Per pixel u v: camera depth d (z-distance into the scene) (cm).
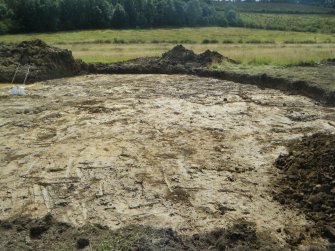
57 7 5156
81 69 2064
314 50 2514
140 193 748
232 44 3359
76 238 614
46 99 1468
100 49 3003
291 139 1007
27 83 1811
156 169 846
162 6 5850
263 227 639
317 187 707
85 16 5419
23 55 1978
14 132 1099
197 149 952
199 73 1938
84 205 711
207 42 3625
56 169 855
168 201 720
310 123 1134
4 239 617
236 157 903
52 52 1997
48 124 1163
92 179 806
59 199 734
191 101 1397
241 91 1559
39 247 595
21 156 930
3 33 4728
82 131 1093
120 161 890
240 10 7388
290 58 2120
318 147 851
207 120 1173
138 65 2088
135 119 1189
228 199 723
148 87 1653
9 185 791
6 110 1313
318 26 5253
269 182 783
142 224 649
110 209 696
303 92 1479
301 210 682
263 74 1680
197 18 5925
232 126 1116
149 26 5722
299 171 790
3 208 708
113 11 5588
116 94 1526
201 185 775
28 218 673
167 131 1080
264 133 1058
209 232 621
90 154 931
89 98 1466
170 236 608
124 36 4253
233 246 581
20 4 5050
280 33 4588
